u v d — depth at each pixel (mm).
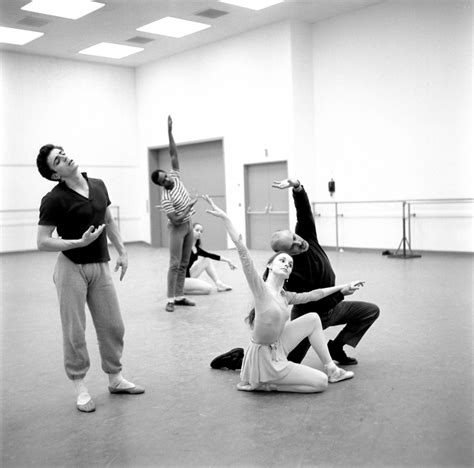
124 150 16391
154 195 16469
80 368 3311
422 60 10930
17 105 14406
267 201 13445
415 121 11109
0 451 2727
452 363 3863
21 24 12227
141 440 2803
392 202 11539
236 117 13742
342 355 3922
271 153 13016
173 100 15352
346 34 12102
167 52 14953
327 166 12680
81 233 3297
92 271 3334
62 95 15148
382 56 11539
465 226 10516
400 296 6453
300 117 12594
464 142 10445
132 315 6023
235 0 11219
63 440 2840
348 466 2426
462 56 10375
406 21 11102
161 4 11281
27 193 14648
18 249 14516
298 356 3686
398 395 3275
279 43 12594
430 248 11023
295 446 2648
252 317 3479
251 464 2484
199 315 5902
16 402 3424
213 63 14172
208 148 14812
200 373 3904
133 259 12367
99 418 3125
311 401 3246
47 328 5543
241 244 3217
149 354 4438
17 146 14438
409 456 2490
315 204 12922
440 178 10812
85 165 15633
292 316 3863
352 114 12133
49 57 14898
